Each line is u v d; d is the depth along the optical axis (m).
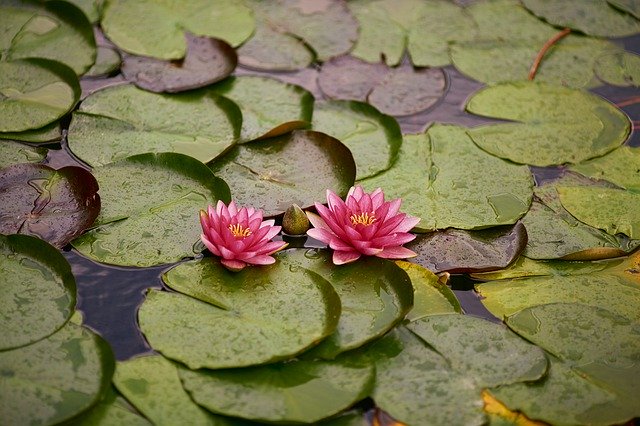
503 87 3.34
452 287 2.41
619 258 2.54
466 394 2.03
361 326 2.16
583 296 2.38
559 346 2.20
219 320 2.14
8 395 1.89
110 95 3.04
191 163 2.63
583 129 3.11
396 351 2.13
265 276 2.30
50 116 2.87
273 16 3.70
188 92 3.12
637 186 2.84
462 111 3.22
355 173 2.71
